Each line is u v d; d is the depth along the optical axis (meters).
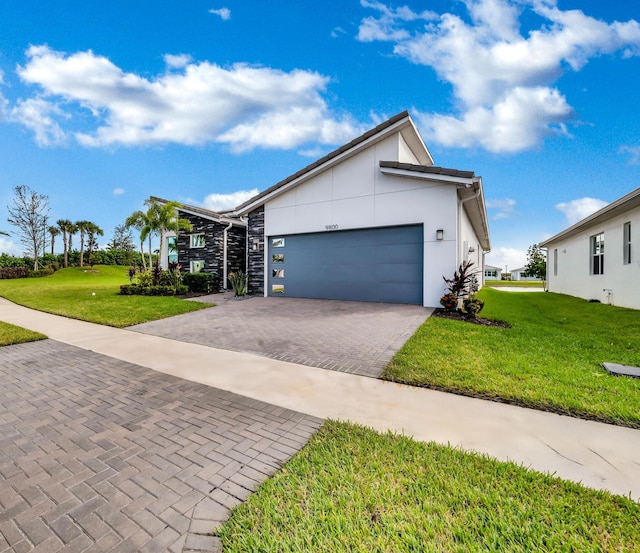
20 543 1.77
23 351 5.89
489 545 1.74
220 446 2.76
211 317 9.12
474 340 6.11
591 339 6.54
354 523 1.91
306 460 2.52
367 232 11.34
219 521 1.94
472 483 2.24
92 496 2.15
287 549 1.72
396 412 3.38
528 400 3.56
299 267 12.76
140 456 2.61
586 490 2.16
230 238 17.34
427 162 14.73
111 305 10.98
